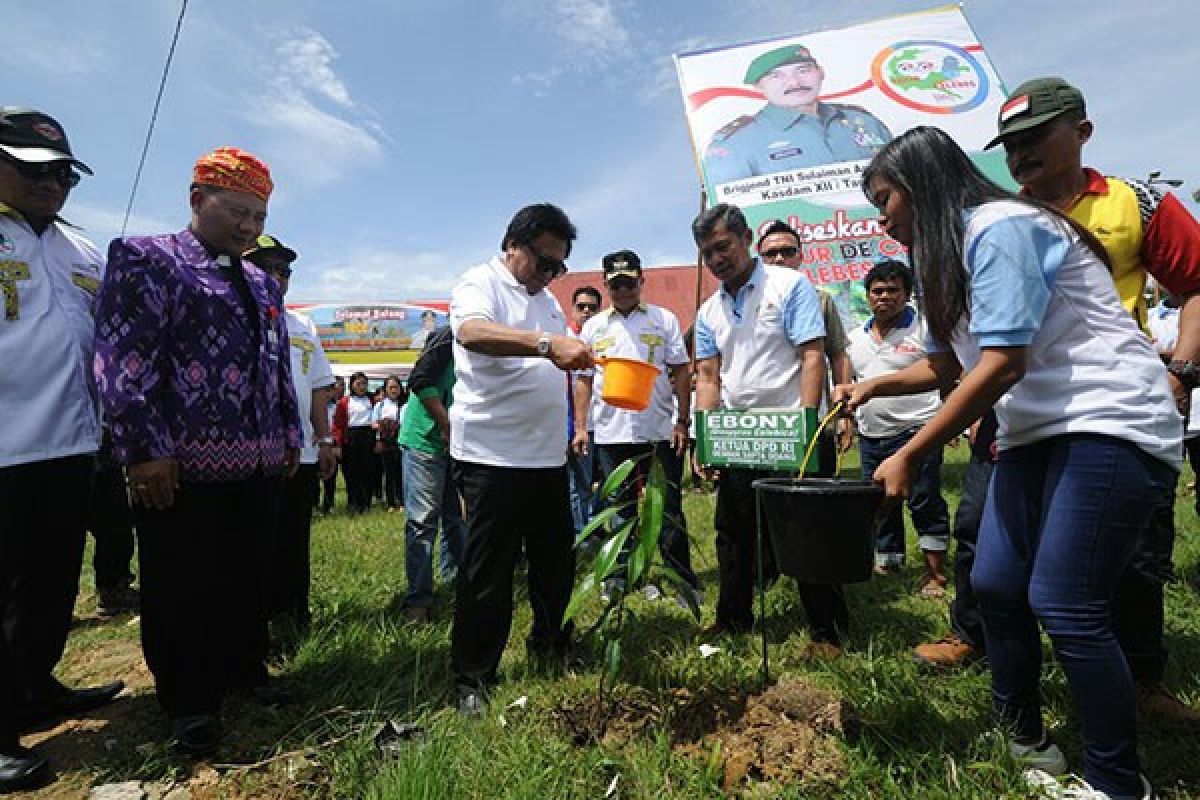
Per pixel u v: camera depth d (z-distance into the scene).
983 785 1.66
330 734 2.14
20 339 2.19
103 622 3.71
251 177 2.23
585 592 1.90
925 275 1.71
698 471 3.06
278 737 2.17
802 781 1.69
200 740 2.06
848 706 1.96
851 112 8.15
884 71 8.27
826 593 2.64
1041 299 1.52
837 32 8.51
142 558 2.12
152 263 2.06
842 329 3.64
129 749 2.15
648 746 1.90
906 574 3.85
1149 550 1.97
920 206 1.71
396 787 1.67
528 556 2.71
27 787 1.95
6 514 2.11
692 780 1.71
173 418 2.09
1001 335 1.51
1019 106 2.10
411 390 3.46
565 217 2.50
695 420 2.81
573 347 2.12
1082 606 1.52
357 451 8.47
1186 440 3.81
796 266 4.25
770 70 8.48
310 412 3.45
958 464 8.20
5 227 2.24
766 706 2.02
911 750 1.77
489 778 1.76
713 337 3.25
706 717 2.04
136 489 1.98
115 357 1.97
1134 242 2.04
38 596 2.29
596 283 19.55
